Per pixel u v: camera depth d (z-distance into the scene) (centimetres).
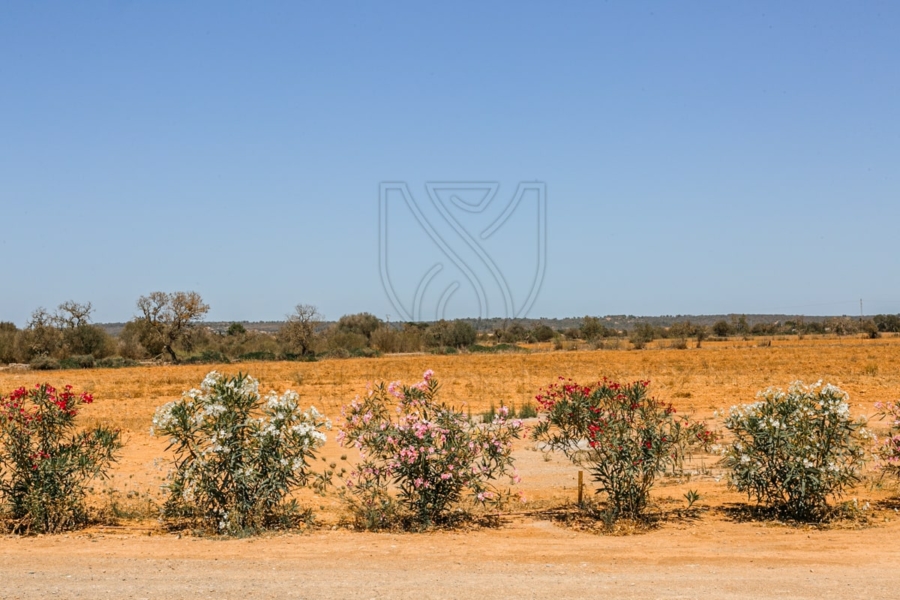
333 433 2084
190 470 995
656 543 911
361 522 1030
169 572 772
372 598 665
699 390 3425
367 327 9150
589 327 10425
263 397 1066
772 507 1089
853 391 3194
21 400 1034
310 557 840
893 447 1189
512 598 663
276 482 991
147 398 3512
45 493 1000
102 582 730
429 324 8031
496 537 952
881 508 1114
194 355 7806
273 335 8900
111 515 1124
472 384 3994
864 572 760
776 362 5603
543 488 1366
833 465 1038
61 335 7912
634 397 1038
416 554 853
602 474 1052
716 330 13412
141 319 7888
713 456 1634
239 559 832
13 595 684
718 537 943
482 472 1030
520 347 8619
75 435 1077
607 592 682
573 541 926
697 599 658
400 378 4475
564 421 1064
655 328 11244
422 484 999
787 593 676
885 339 10988
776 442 1027
